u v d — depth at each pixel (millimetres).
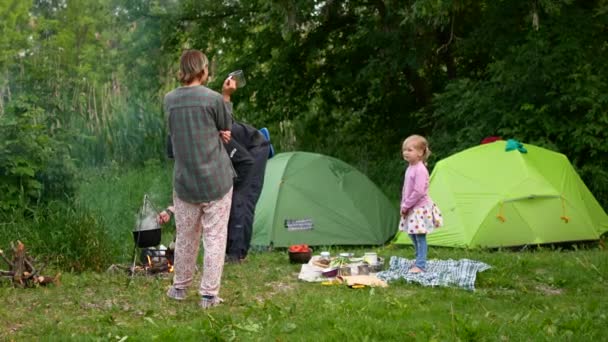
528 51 11141
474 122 11938
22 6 17484
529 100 11289
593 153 10844
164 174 12680
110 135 14039
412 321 5035
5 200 8375
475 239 8867
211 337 4598
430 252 8523
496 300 5973
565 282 6746
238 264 7703
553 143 11070
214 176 5434
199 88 5500
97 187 11023
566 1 10883
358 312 5246
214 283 5543
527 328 4805
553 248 8891
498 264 7562
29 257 6543
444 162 9625
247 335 4680
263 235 9578
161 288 6230
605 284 6754
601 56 11461
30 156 8555
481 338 4594
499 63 11453
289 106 15359
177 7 15008
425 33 13023
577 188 9664
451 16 12930
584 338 4605
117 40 16781
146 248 7320
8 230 7855
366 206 10156
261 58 14914
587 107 11008
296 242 9555
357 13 14656
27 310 5473
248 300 5805
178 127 5422
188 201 5492
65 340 4586
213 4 14953
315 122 15969
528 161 9414
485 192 9141
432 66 14844
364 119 15727
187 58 5566
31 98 9055
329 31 14719
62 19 17656
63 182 8867
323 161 10406
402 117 15227
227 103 5789
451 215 9133
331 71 15000
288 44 14516
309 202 9836
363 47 14508
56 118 12008
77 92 14391
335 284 6578
